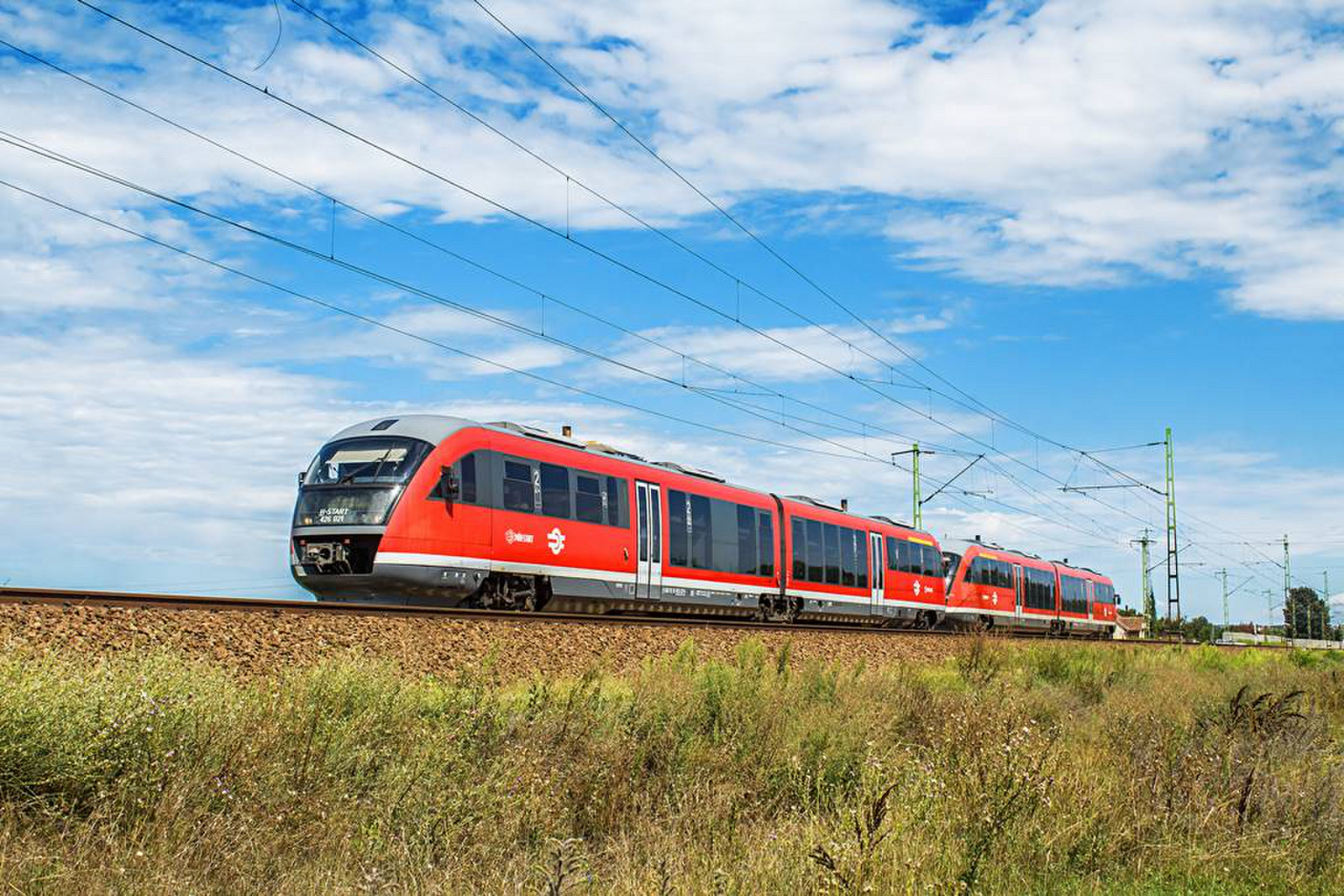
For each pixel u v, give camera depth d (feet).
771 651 72.90
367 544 64.85
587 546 77.56
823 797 33.91
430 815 26.86
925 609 129.59
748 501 96.99
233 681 33.40
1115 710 50.19
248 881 22.61
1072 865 28.66
